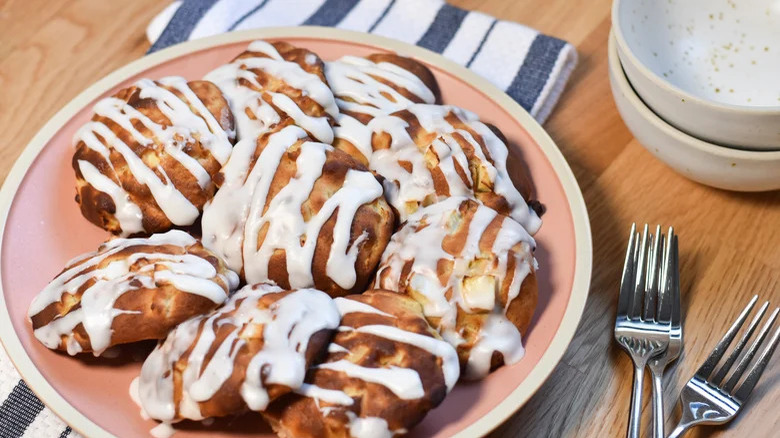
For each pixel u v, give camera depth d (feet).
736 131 2.56
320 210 2.51
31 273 2.56
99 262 2.49
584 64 2.93
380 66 2.75
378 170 2.61
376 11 2.98
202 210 2.60
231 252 2.53
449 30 2.94
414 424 2.35
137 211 2.58
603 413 2.51
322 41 2.82
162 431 2.39
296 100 2.63
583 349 2.57
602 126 2.84
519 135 2.69
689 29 2.80
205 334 2.39
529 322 2.48
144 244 2.51
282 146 2.56
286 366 2.33
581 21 3.00
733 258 2.66
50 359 2.45
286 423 2.35
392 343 2.37
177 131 2.58
